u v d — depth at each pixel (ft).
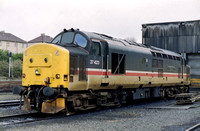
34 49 38.17
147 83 56.08
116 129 28.91
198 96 62.49
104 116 37.65
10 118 35.50
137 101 61.93
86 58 39.60
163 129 29.17
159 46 102.06
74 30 41.47
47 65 36.52
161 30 101.91
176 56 72.18
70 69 36.60
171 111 43.24
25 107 37.68
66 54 36.11
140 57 53.36
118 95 48.80
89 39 40.45
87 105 41.27
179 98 54.95
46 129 28.40
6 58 170.30
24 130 27.73
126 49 48.78
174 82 69.51
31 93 38.01
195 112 42.06
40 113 40.40
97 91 43.60
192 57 105.29
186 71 78.59
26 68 38.50
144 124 31.83
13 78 127.75
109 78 43.62
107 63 43.19
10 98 62.69
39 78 37.14
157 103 57.93
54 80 36.17
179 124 32.09
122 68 47.52
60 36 42.57
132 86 51.52
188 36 98.02
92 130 28.32
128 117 37.11
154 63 59.26
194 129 29.19
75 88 37.45
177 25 99.71
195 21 97.09
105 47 43.68
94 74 40.83
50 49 36.81
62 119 34.65
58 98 36.11
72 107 39.47
